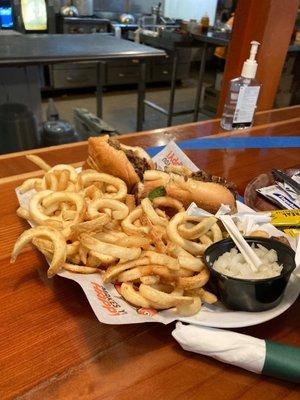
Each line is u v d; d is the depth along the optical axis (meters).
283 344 0.41
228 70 1.52
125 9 4.40
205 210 0.59
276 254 0.47
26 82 2.71
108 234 0.48
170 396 0.37
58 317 0.46
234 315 0.43
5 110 2.37
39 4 3.50
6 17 3.43
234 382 0.39
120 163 0.63
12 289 0.49
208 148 1.02
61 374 0.38
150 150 0.96
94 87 4.23
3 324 0.44
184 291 0.45
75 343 0.42
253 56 1.11
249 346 0.39
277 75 1.50
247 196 0.75
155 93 4.40
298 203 0.73
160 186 0.63
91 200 0.56
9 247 0.57
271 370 0.38
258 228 0.56
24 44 2.31
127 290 0.43
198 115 3.57
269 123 1.27
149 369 0.40
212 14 4.87
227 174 0.89
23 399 0.36
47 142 2.33
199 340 0.40
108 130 2.32
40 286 0.50
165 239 0.50
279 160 0.99
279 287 0.43
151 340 0.43
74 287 0.50
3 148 2.30
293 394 0.38
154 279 0.44
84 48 2.28
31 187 0.65
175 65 3.09
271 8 1.29
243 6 1.37
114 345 0.42
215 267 0.46
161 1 4.59
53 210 0.55
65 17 3.75
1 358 0.40
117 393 0.37
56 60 1.98
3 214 0.65
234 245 0.49
